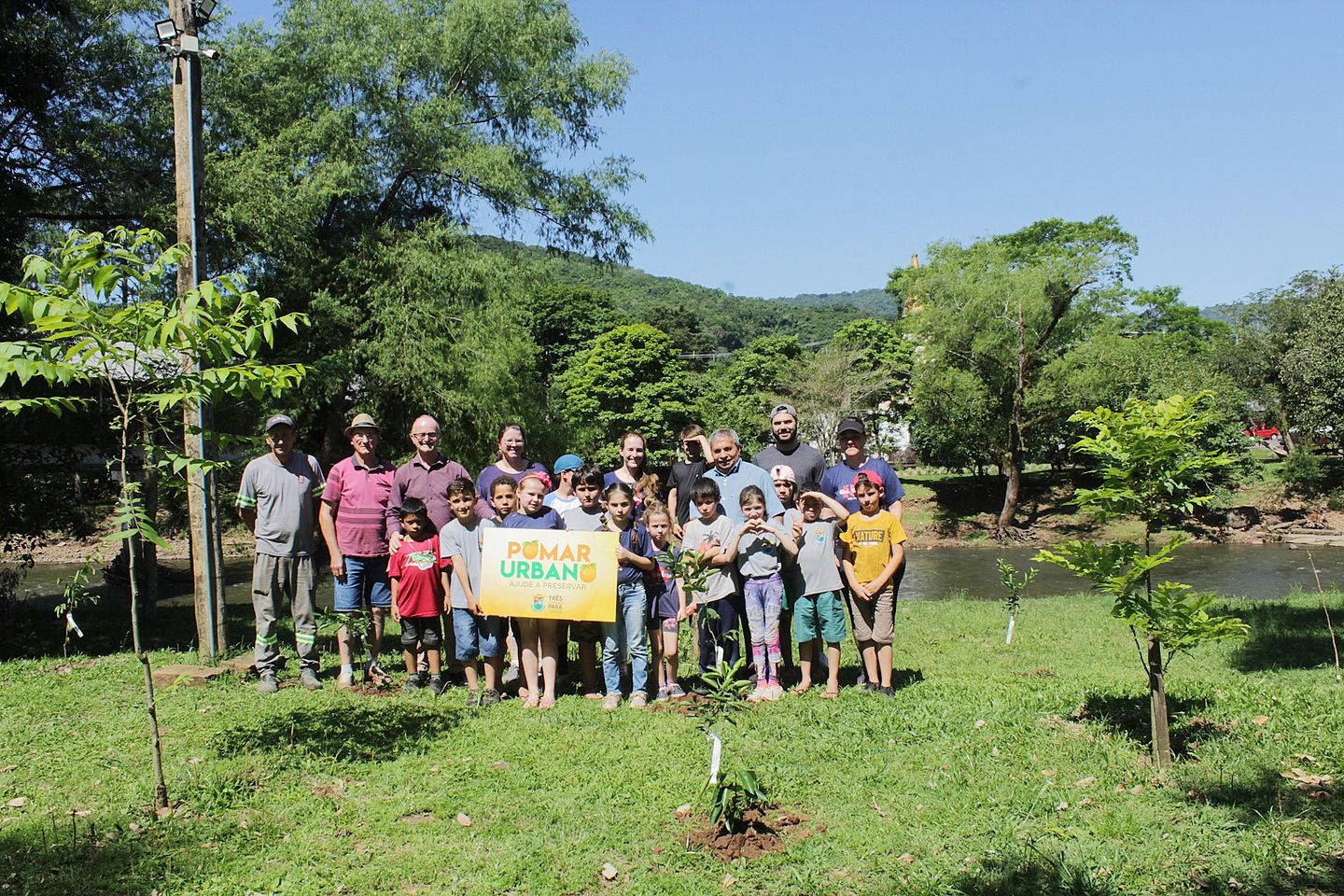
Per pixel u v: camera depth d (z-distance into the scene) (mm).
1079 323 37812
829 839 4672
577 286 65625
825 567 7336
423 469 7988
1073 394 35125
